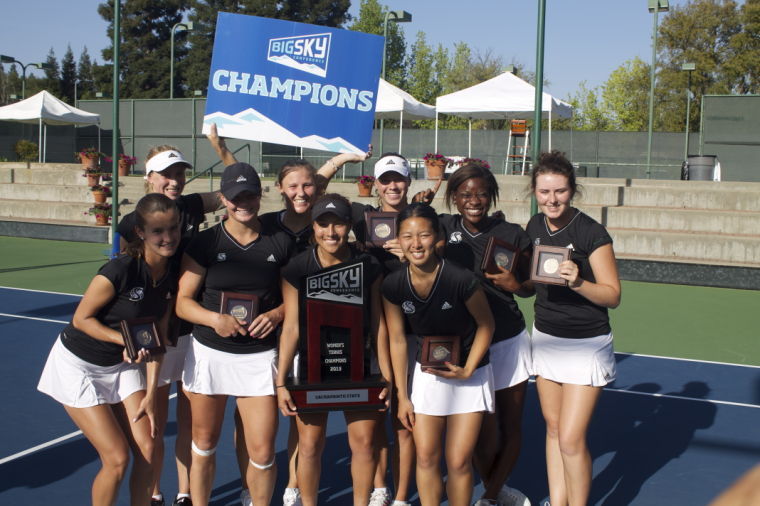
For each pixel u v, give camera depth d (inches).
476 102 781.3
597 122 2145.7
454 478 151.8
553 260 150.0
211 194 193.3
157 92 2496.3
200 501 159.8
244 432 165.6
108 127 1229.1
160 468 169.5
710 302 466.0
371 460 155.1
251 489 156.4
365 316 153.9
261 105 204.1
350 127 204.5
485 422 170.2
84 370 146.9
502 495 175.3
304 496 156.6
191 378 154.6
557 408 163.3
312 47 203.3
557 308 157.9
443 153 1095.6
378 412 157.8
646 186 725.3
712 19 2054.6
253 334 149.4
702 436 227.8
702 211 627.2
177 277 157.8
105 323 146.4
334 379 152.3
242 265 152.5
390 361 156.7
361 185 720.3
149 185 186.4
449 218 171.6
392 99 799.1
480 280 165.6
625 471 200.5
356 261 150.2
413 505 179.0
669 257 583.5
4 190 836.6
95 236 687.1
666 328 391.9
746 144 856.9
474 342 148.7
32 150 1256.8
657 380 292.2
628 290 507.2
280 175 165.9
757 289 514.0
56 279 494.9
